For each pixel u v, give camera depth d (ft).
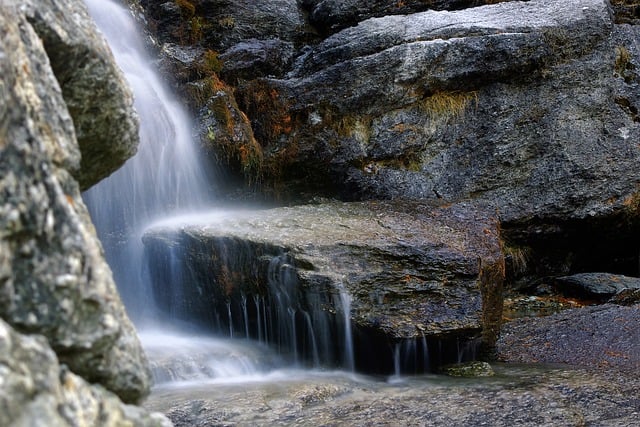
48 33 5.36
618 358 15.98
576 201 23.16
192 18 24.61
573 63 23.84
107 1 21.43
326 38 26.08
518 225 23.25
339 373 14.89
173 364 13.97
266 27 25.76
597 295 22.08
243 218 18.06
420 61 22.70
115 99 6.27
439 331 14.74
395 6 26.61
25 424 3.45
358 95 22.80
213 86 21.94
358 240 15.94
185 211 20.74
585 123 23.66
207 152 21.20
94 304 4.52
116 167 6.89
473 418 11.75
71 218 4.46
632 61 24.35
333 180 22.94
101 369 4.63
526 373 14.73
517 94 23.63
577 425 11.54
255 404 12.08
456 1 26.55
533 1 25.32
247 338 16.34
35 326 4.12
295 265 15.17
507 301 22.57
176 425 11.15
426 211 19.29
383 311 14.98
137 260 18.76
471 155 23.41
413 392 13.15
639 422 11.71
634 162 23.40
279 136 22.71
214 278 16.40
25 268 4.11
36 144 4.34
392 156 23.09
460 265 15.64
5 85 4.19
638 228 23.93
